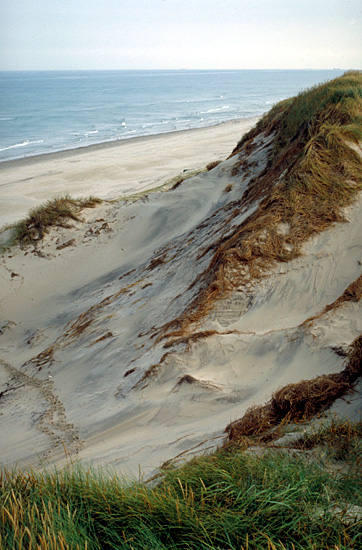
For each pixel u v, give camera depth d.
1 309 12.54
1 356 10.56
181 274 9.58
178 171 30.89
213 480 3.05
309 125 10.63
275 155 12.76
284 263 7.21
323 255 7.07
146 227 14.20
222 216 11.75
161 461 4.25
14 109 85.06
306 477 2.85
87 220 15.22
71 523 2.66
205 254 9.51
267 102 92.75
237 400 5.25
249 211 9.97
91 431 5.77
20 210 23.88
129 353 7.61
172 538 2.57
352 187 7.81
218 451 3.74
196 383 5.64
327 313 5.88
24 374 9.16
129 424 5.53
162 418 5.43
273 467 3.06
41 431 6.34
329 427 3.66
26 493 3.36
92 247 14.27
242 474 3.04
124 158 37.25
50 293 12.91
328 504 2.61
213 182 14.59
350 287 6.17
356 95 10.84
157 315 8.43
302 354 5.43
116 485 3.14
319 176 8.14
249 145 15.14
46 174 32.72
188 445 4.42
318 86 14.52
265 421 4.27
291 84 177.38
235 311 6.94
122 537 2.66
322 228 7.43
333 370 4.86
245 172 13.92
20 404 7.73
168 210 14.21
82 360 8.41
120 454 4.76
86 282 12.98
